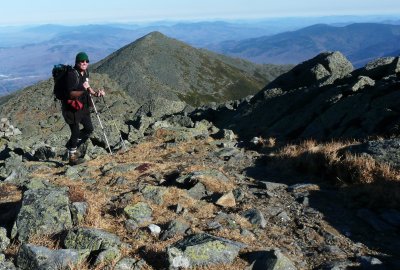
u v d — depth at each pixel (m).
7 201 10.60
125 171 12.92
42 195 8.45
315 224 8.69
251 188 11.19
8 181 13.20
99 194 10.30
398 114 15.25
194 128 21.14
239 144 17.97
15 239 7.69
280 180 12.17
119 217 8.63
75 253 6.71
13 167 14.77
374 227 8.48
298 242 7.89
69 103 13.58
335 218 9.03
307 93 23.02
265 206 9.70
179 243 7.14
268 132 20.59
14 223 7.90
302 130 19.25
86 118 14.65
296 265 6.93
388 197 9.66
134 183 11.64
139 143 19.09
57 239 7.52
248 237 7.88
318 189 10.91
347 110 17.48
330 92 20.31
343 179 11.31
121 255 6.97
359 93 18.08
